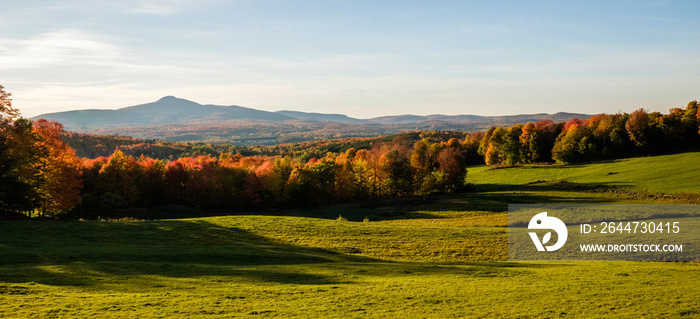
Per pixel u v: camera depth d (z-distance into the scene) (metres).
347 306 16.55
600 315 15.11
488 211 69.12
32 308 15.25
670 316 14.83
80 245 28.86
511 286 19.58
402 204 82.25
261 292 18.47
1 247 26.58
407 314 15.56
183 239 33.38
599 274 22.25
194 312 15.48
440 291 18.72
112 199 70.00
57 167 52.53
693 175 85.94
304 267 24.42
